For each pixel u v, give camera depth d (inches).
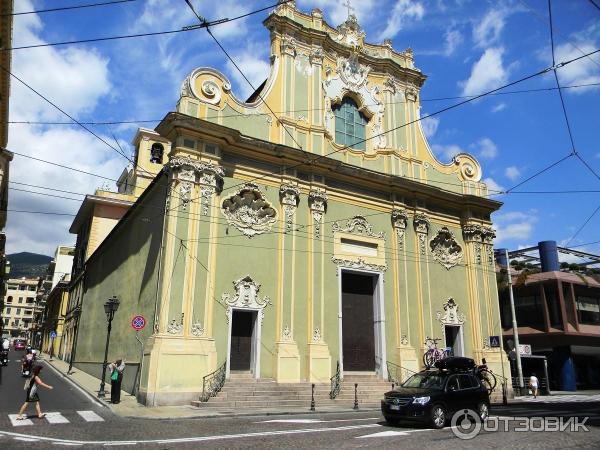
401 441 397.7
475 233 1064.2
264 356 752.3
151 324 721.0
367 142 998.4
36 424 471.5
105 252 1214.9
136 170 1530.5
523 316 1455.5
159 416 548.4
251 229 791.7
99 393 695.7
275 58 911.0
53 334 1691.7
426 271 975.6
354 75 1008.2
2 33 671.1
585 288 1438.2
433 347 933.8
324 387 762.2
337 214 895.7
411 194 997.2
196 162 745.6
